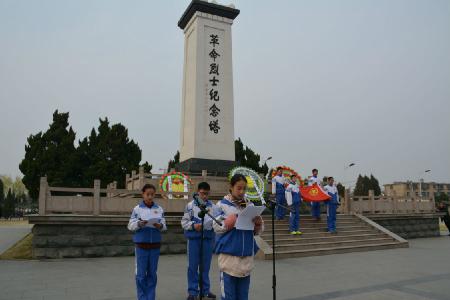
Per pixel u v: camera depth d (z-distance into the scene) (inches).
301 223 579.5
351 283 295.7
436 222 792.3
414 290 272.1
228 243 159.9
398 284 292.0
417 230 751.7
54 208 419.8
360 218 639.1
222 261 160.9
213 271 354.3
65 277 313.1
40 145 1259.8
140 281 218.1
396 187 3334.2
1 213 1660.9
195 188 559.2
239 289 162.2
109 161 1289.4
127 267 363.6
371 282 299.4
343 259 430.6
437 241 677.3
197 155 682.2
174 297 250.7
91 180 1258.6
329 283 295.6
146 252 220.7
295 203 520.7
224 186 621.0
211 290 277.0
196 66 713.0
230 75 735.1
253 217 162.2
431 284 292.5
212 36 735.7
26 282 293.0
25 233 738.2
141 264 219.6
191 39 748.0
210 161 684.7
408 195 824.9
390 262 407.2
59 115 1315.2
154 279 223.0
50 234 414.9
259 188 634.8
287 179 605.9
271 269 360.5
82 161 1294.3
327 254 472.1
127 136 1386.6
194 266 244.1
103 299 241.9
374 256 457.4
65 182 1231.5
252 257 165.3
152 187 228.4
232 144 711.7
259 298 248.8
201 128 695.1
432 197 802.8
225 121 714.8
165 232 467.8
